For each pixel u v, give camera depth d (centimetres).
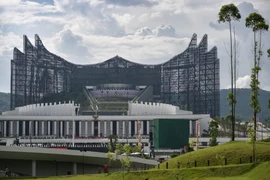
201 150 15250
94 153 19475
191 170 12656
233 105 17175
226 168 12406
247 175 11881
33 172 18925
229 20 16925
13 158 18488
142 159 19438
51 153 18788
